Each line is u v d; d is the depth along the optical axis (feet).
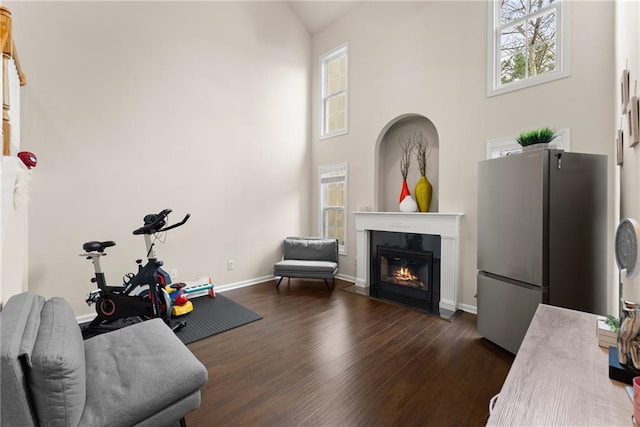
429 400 5.98
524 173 7.23
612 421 2.34
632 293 4.42
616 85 7.73
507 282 7.73
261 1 15.11
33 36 9.07
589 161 7.35
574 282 7.20
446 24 11.75
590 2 8.45
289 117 16.42
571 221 7.14
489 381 6.64
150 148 11.53
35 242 9.13
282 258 16.11
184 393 4.41
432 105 12.14
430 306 11.58
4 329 3.56
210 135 13.28
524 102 9.68
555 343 3.67
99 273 9.19
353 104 15.31
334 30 16.28
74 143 9.82
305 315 10.64
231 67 13.96
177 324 9.52
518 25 10.24
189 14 12.59
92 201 10.20
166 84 11.94
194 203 12.81
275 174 15.79
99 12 10.30
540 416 2.40
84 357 4.60
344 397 6.07
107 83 10.48
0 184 5.20
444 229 11.46
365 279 14.24
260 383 6.55
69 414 3.49
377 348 8.18
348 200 15.60
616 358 3.03
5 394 3.15
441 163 11.83
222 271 13.78
